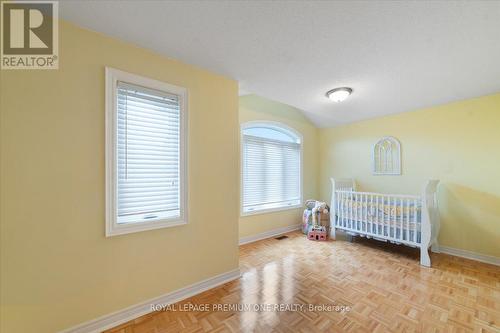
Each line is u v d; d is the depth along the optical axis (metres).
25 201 1.31
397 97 2.87
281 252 3.08
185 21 1.44
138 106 1.76
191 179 2.00
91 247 1.51
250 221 3.60
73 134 1.46
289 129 4.25
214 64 2.02
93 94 1.53
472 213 2.86
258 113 3.74
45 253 1.36
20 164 1.30
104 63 1.57
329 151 4.64
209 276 2.12
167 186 1.91
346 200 3.54
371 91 2.66
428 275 2.37
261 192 3.81
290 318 1.67
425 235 2.62
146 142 1.80
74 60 1.46
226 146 2.27
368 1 1.25
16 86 1.30
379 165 3.85
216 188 2.19
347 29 1.52
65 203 1.43
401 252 3.07
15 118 1.29
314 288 2.10
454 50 1.75
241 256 2.93
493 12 1.32
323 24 1.47
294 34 1.58
